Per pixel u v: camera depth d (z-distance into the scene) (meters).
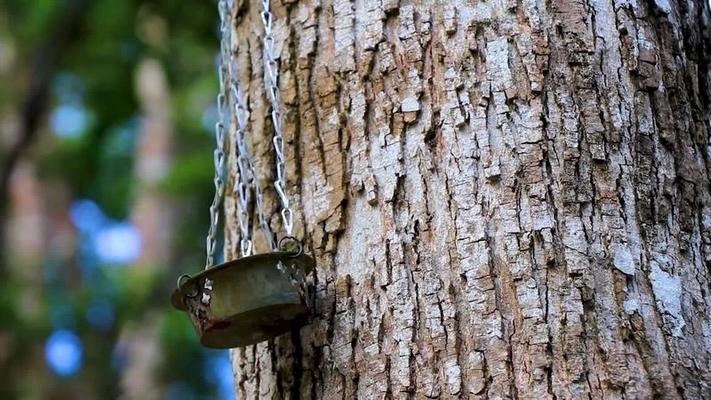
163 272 7.71
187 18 5.76
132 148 8.48
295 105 2.61
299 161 2.59
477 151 2.49
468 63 2.53
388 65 2.55
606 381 2.40
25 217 8.81
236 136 2.67
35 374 7.28
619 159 2.49
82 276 8.66
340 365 2.50
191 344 7.26
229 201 2.71
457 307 2.45
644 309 2.44
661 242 2.48
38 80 6.33
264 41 2.62
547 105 2.50
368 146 2.54
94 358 7.47
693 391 2.42
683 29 2.61
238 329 2.51
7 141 7.44
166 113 8.44
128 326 7.52
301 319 2.53
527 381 2.41
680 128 2.54
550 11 2.54
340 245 2.54
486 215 2.47
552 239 2.45
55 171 8.45
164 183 7.07
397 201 2.51
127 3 6.05
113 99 6.54
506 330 2.43
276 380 2.55
